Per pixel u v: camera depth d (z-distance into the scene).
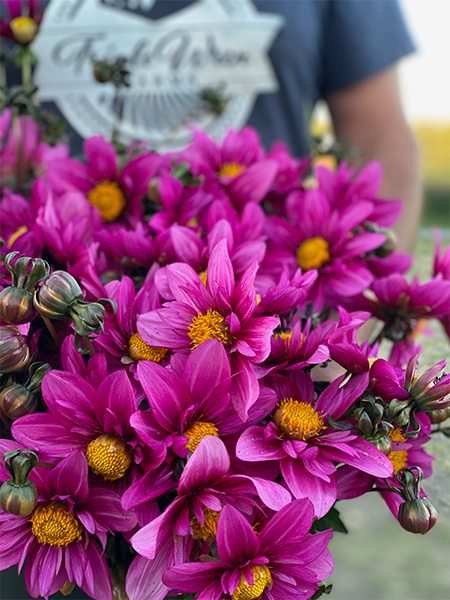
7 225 0.53
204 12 1.03
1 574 0.41
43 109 1.01
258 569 0.35
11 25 0.66
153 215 0.55
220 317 0.39
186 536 0.36
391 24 1.17
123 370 0.36
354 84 1.18
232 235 0.45
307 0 1.09
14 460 0.34
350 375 0.40
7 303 0.36
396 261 0.57
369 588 1.33
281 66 1.07
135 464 0.38
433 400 0.37
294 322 0.41
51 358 0.43
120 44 1.01
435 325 0.59
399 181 1.02
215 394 0.37
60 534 0.36
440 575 1.37
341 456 0.37
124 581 0.39
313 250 0.54
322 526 0.40
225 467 0.35
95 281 0.42
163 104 1.04
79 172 0.57
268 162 0.56
